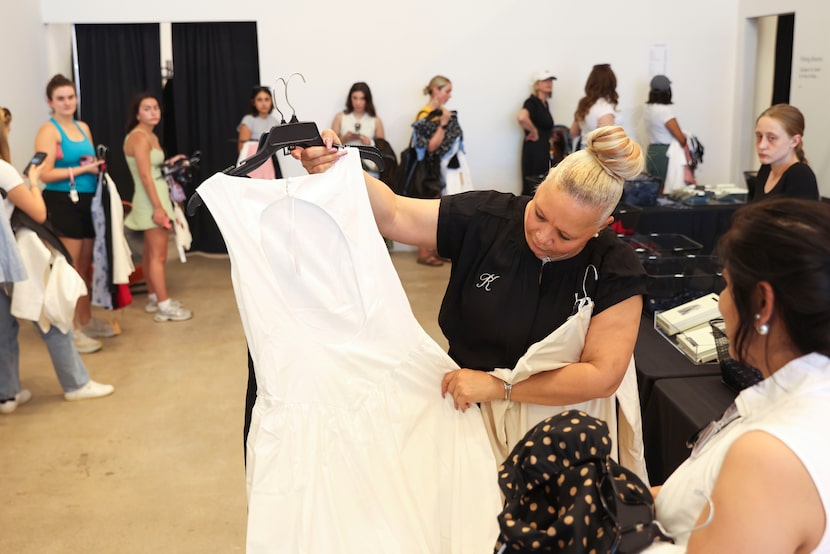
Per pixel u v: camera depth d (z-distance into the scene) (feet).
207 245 25.70
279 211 5.46
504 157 24.94
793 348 3.57
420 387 5.84
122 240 16.75
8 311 13.58
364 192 5.57
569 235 5.51
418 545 5.42
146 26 24.12
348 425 5.52
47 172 16.06
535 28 24.22
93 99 24.41
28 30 22.22
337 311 5.57
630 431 6.53
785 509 3.31
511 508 4.33
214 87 24.45
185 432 13.15
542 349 5.72
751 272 3.52
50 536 10.23
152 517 10.66
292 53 23.81
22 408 14.11
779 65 24.70
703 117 25.36
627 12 24.39
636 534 4.02
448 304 6.40
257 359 5.36
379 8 23.75
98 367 16.06
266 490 5.33
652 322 10.19
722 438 3.93
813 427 3.39
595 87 21.68
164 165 18.42
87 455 12.37
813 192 12.23
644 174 18.07
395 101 24.30
